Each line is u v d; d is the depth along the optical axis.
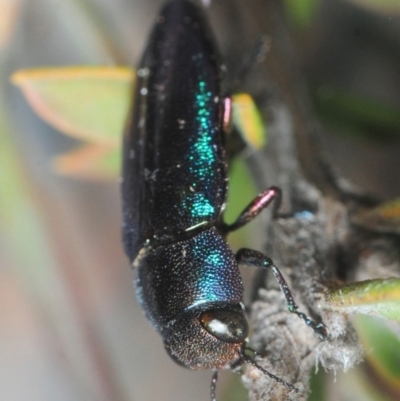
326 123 0.05
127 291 0.05
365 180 0.05
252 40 0.05
